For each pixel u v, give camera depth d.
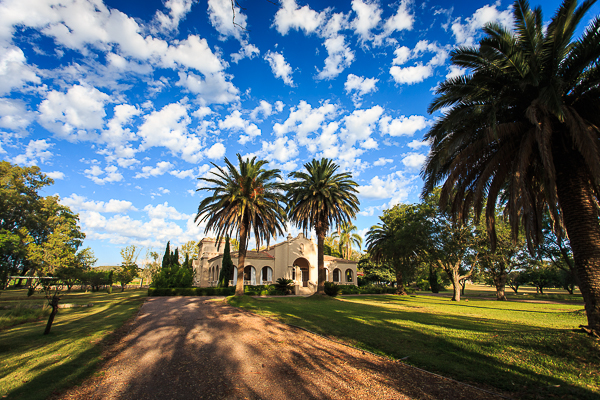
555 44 9.31
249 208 25.77
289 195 32.12
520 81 9.84
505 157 10.60
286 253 43.94
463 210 12.42
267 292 37.00
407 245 33.56
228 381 6.46
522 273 51.47
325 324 13.31
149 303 24.19
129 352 8.80
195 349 9.17
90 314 17.86
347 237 65.44
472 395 5.67
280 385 6.21
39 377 6.41
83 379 6.50
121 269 61.41
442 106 11.91
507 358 7.57
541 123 9.23
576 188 9.49
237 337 10.85
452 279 35.50
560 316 17.73
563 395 5.55
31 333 11.35
